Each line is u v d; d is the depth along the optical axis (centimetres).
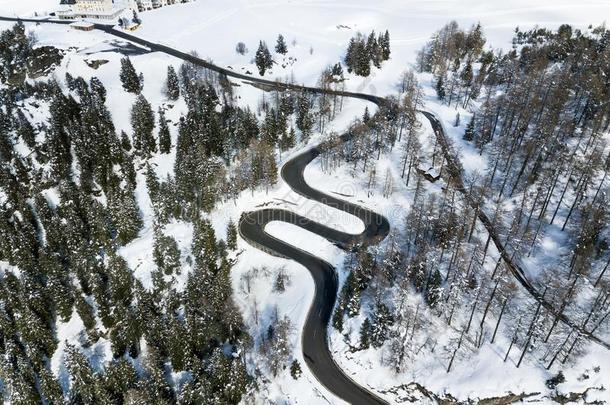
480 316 11369
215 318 11106
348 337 11238
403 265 12438
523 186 14450
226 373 10019
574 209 13325
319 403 10350
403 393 10494
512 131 16412
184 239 13962
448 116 18538
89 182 15150
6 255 13000
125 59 18888
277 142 17150
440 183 15388
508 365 10562
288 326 11394
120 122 18025
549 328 10800
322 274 12912
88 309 11650
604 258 12206
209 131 16288
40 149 16212
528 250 12850
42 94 18162
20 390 9856
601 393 10138
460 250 12144
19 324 11000
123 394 9906
